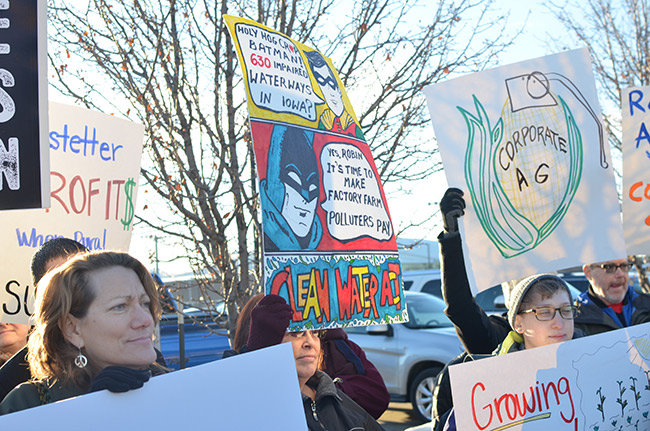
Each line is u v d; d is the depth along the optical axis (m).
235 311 4.36
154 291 2.03
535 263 3.28
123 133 3.47
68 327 1.89
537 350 2.57
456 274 3.10
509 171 3.32
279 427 1.88
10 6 2.37
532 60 3.42
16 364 2.73
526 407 2.50
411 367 8.61
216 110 4.44
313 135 2.66
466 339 3.18
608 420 2.70
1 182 2.32
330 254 2.58
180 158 4.34
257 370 1.88
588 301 3.91
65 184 3.26
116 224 3.43
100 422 1.65
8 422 1.55
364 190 2.80
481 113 3.33
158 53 4.31
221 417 1.80
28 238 3.15
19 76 2.35
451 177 3.25
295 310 2.41
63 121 3.27
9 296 3.09
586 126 3.42
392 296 2.79
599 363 2.72
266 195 2.42
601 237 3.36
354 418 2.57
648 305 3.88
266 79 2.55
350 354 3.17
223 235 4.42
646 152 3.66
